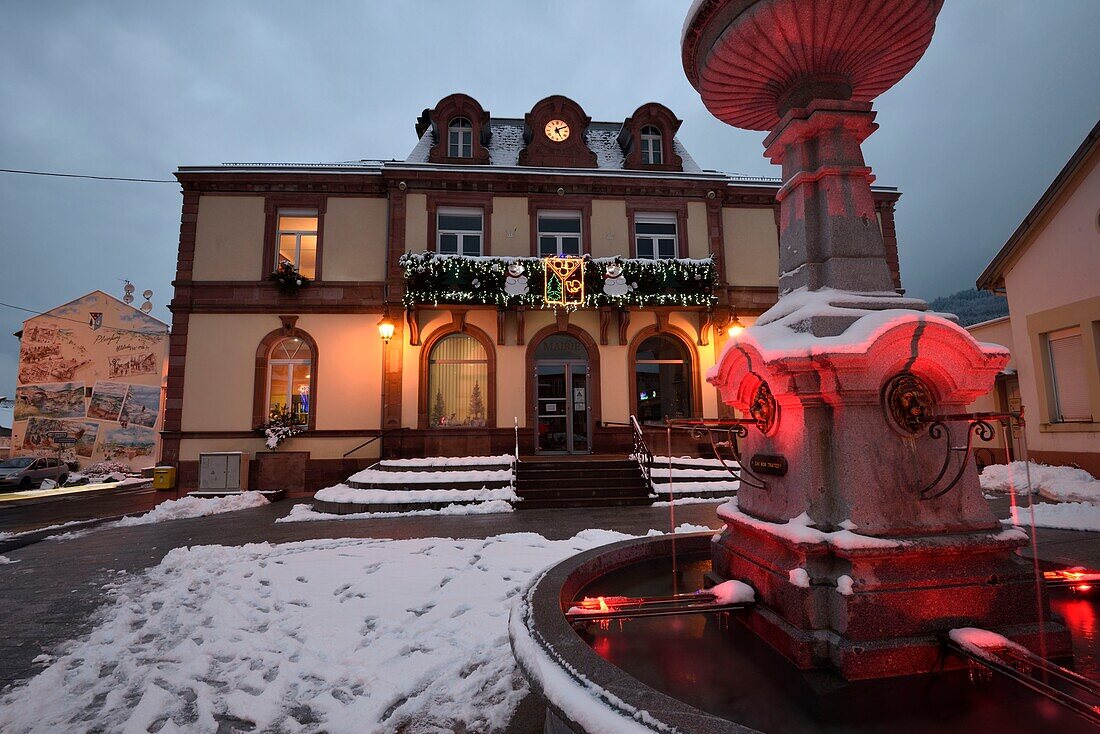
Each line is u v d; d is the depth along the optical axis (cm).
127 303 2667
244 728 309
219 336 1491
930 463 274
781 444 307
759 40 320
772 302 1641
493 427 1485
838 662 237
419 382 1483
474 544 747
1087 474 1068
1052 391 1203
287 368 1509
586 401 1552
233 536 888
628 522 913
